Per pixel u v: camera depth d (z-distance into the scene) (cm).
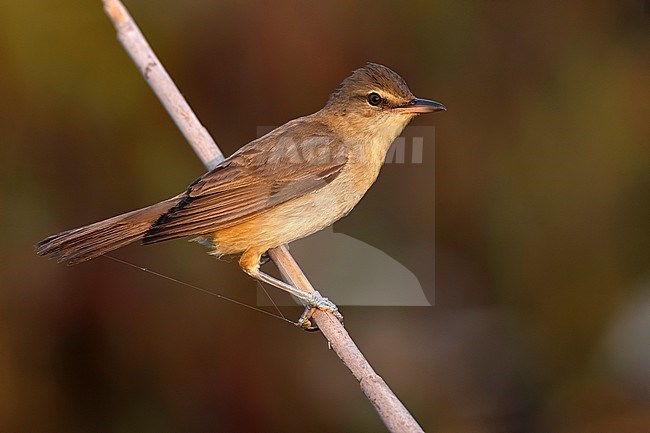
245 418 1150
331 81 1224
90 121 1201
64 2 1198
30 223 1177
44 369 1150
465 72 1254
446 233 1228
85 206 1195
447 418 1174
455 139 1245
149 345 1162
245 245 942
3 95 1185
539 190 1233
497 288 1224
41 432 1141
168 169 1200
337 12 1233
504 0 1255
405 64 1245
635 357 1159
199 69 1225
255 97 1226
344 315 1186
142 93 1205
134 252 1171
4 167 1181
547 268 1221
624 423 1145
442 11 1248
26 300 1153
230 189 927
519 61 1255
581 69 1248
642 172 1215
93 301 1161
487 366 1193
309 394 1155
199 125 994
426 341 1199
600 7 1257
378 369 1180
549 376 1189
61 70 1197
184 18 1227
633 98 1231
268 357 1159
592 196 1222
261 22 1225
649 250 1202
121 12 1024
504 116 1249
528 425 1170
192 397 1154
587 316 1201
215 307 1165
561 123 1241
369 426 1147
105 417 1150
